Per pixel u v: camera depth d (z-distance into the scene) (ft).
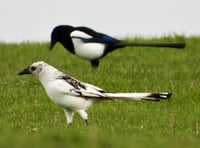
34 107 54.34
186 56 81.25
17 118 50.85
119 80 63.21
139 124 48.16
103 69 70.95
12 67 76.95
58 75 45.19
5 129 45.19
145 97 44.06
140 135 41.09
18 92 58.85
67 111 45.75
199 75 67.41
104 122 48.49
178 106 55.01
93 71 69.51
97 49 72.84
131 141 34.30
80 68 73.67
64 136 34.73
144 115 51.52
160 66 74.59
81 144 32.45
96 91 44.60
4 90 59.57
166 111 53.16
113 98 44.14
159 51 84.23
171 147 32.53
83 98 44.60
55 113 52.75
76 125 45.68
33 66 45.37
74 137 33.65
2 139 35.19
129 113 52.34
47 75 45.09
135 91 60.49
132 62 76.79
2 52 85.97
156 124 47.88
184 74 67.87
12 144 32.65
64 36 73.20
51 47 73.72
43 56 83.05
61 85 44.39
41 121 49.60
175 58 79.92
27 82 62.18
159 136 40.60
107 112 52.54
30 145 32.27
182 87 60.90
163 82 63.46
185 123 48.19
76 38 72.74
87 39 72.74
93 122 48.44
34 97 57.41
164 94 44.21
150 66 74.18
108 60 78.95
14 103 56.08
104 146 31.94
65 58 81.56
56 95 44.70
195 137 39.68
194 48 86.07
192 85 60.75
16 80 63.21
